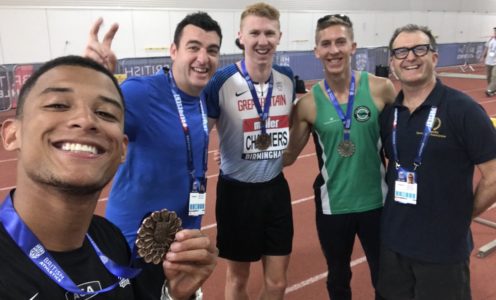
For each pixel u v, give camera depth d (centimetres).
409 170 232
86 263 119
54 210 108
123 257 138
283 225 293
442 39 2352
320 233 297
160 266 198
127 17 1403
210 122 281
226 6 1623
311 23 1842
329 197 285
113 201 232
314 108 287
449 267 227
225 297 325
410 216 233
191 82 232
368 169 277
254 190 286
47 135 105
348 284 302
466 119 213
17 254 106
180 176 232
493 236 452
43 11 1248
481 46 2398
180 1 1513
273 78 288
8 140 115
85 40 1337
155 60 1226
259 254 297
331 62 277
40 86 110
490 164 214
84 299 114
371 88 280
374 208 278
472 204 227
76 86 111
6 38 1202
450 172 221
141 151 224
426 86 230
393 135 241
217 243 306
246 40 273
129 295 127
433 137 222
